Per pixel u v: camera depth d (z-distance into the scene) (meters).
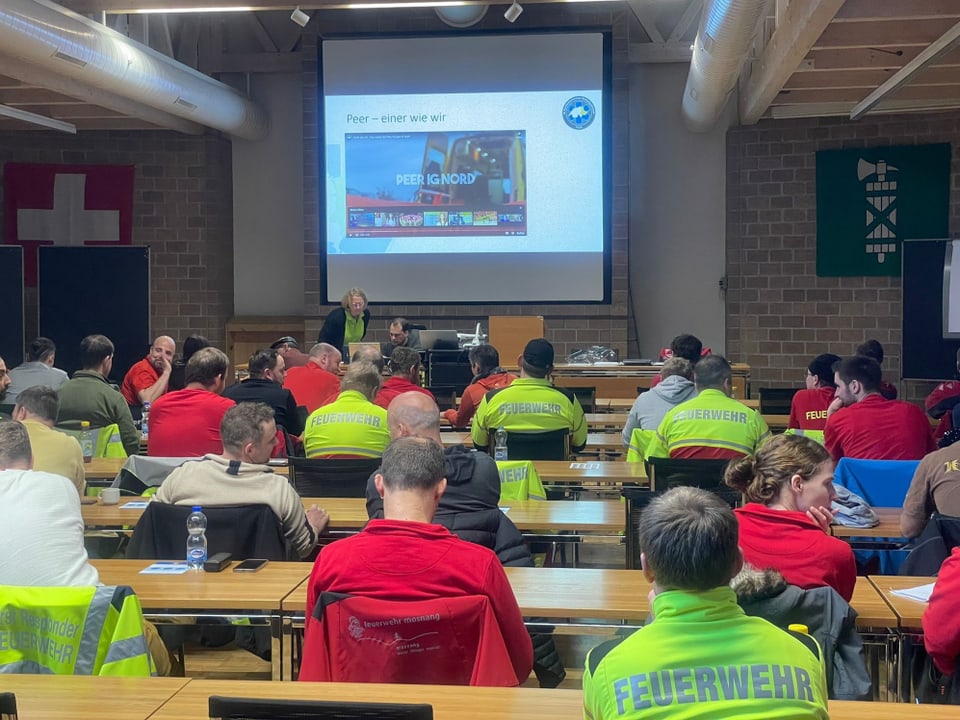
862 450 4.60
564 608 2.63
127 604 2.24
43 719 1.93
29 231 12.08
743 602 2.29
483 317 11.59
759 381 11.83
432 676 2.21
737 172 11.86
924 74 9.31
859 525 3.66
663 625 1.56
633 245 12.23
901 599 2.72
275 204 12.64
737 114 11.91
